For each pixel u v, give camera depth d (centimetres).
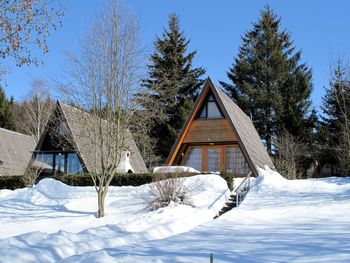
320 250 841
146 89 1864
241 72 4678
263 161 2888
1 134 3462
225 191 1912
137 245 916
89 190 2145
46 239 945
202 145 2727
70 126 2198
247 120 3394
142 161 3553
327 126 4244
